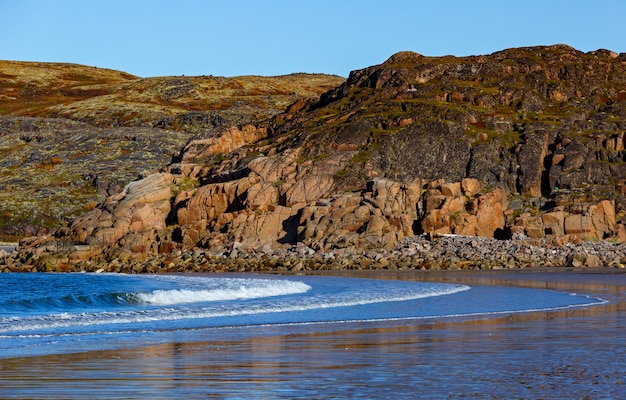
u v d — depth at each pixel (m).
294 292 83.38
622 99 190.38
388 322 54.16
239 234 147.88
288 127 188.88
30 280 113.00
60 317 58.72
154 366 36.09
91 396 29.72
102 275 124.38
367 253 135.62
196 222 153.62
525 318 55.09
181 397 29.44
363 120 173.38
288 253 139.38
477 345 41.28
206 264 134.88
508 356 37.44
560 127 171.50
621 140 164.50
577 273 112.94
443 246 138.25
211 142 185.88
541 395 28.86
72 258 149.50
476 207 146.62
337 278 106.69
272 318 57.78
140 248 151.00
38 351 41.22
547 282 95.25
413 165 161.88
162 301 75.12
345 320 55.88
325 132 172.38
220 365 36.19
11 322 55.44
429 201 147.62
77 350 41.53
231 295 79.12
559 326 49.44
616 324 50.22
